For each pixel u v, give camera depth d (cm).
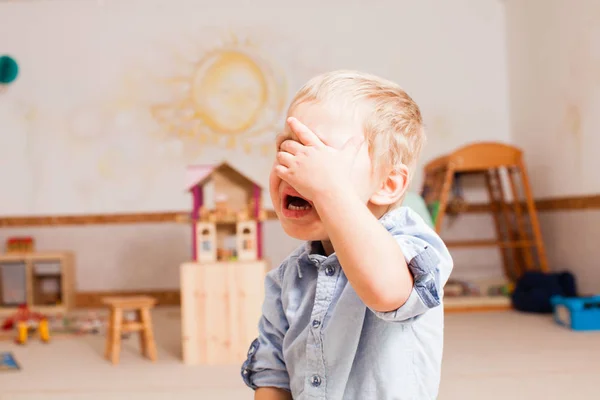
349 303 72
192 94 476
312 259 78
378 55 475
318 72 476
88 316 414
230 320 269
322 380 74
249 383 87
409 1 476
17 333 362
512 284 412
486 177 458
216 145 475
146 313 279
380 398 72
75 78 477
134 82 477
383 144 69
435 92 472
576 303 312
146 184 475
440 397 201
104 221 474
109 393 223
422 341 73
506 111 472
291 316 80
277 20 478
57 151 475
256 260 278
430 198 430
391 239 61
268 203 470
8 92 476
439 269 67
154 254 473
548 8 400
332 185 59
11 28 478
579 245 376
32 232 473
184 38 479
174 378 243
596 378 218
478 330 318
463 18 474
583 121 365
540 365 239
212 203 473
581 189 371
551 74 401
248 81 476
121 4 479
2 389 231
